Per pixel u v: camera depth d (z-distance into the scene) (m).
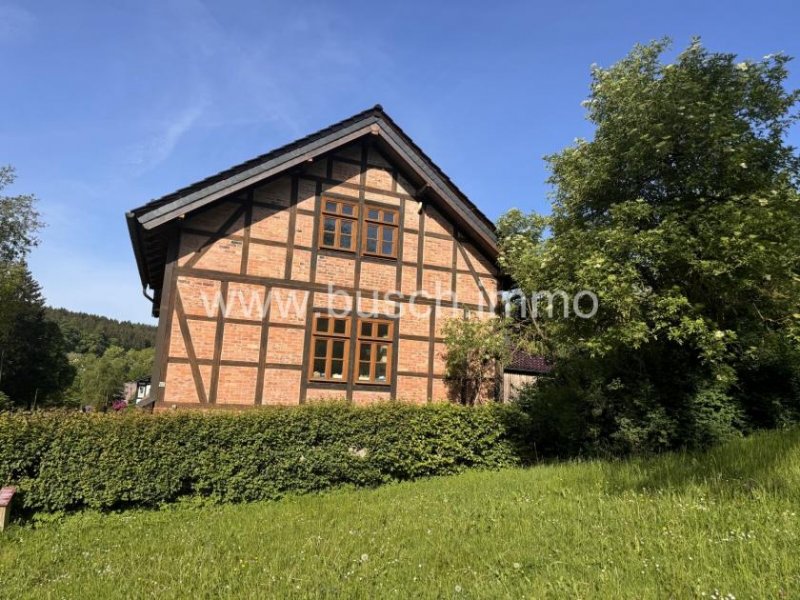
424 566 4.52
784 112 7.59
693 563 3.80
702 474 6.19
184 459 7.72
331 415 8.82
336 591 4.09
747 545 3.94
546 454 10.51
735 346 8.09
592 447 9.59
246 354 10.66
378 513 6.64
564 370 10.84
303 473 8.42
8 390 35.97
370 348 11.82
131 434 7.48
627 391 9.29
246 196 11.12
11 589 4.54
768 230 6.43
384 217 12.40
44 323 39.56
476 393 12.60
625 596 3.48
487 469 9.90
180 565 4.93
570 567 4.11
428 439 9.59
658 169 7.77
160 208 9.99
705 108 7.18
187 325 10.33
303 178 11.70
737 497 5.11
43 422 7.14
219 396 10.34
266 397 10.69
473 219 12.72
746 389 9.51
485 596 3.75
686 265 6.96
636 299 6.68
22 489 6.87
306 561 4.86
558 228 9.09
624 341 6.59
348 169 12.20
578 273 6.84
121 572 4.86
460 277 12.95
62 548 5.80
